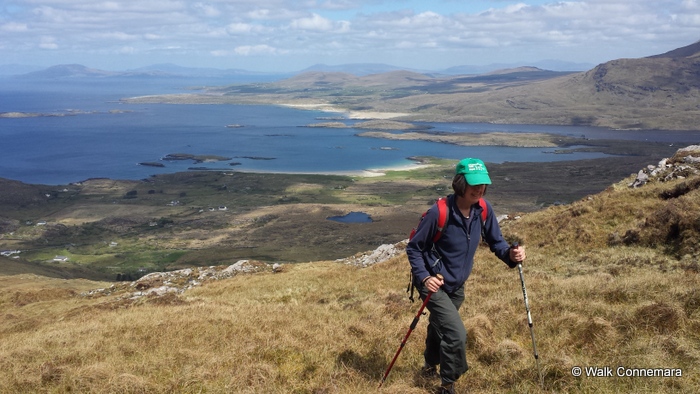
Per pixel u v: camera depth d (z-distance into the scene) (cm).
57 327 945
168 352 546
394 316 666
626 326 446
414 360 453
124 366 498
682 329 417
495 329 513
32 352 593
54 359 555
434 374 406
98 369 473
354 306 795
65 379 469
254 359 493
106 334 697
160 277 1825
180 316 789
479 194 348
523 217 1455
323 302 953
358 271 1370
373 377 426
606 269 831
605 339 427
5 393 453
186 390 423
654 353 379
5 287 3020
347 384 413
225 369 468
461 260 360
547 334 475
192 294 1392
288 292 1148
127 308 1208
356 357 481
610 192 1348
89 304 1530
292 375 447
